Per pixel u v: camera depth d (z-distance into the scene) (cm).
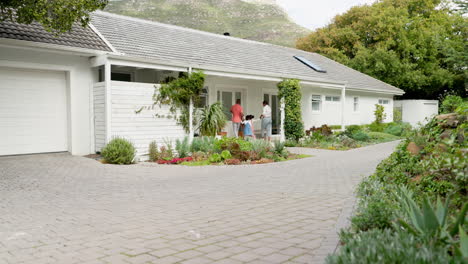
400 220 309
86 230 446
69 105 1175
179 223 472
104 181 805
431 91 3241
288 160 1195
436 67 3072
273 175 882
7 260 351
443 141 644
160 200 615
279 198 617
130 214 522
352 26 3434
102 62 1139
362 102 2575
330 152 1407
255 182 786
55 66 1130
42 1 775
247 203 583
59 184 762
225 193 669
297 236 409
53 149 1167
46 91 1148
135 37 1403
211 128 1377
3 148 1071
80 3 799
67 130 1194
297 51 2533
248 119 1622
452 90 3272
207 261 338
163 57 1309
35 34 1062
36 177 830
